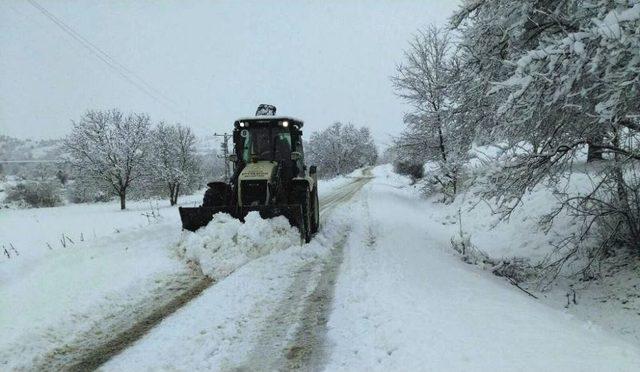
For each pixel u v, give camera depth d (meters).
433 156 19.06
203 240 7.51
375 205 16.70
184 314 5.17
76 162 28.31
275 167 9.31
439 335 4.01
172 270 7.05
